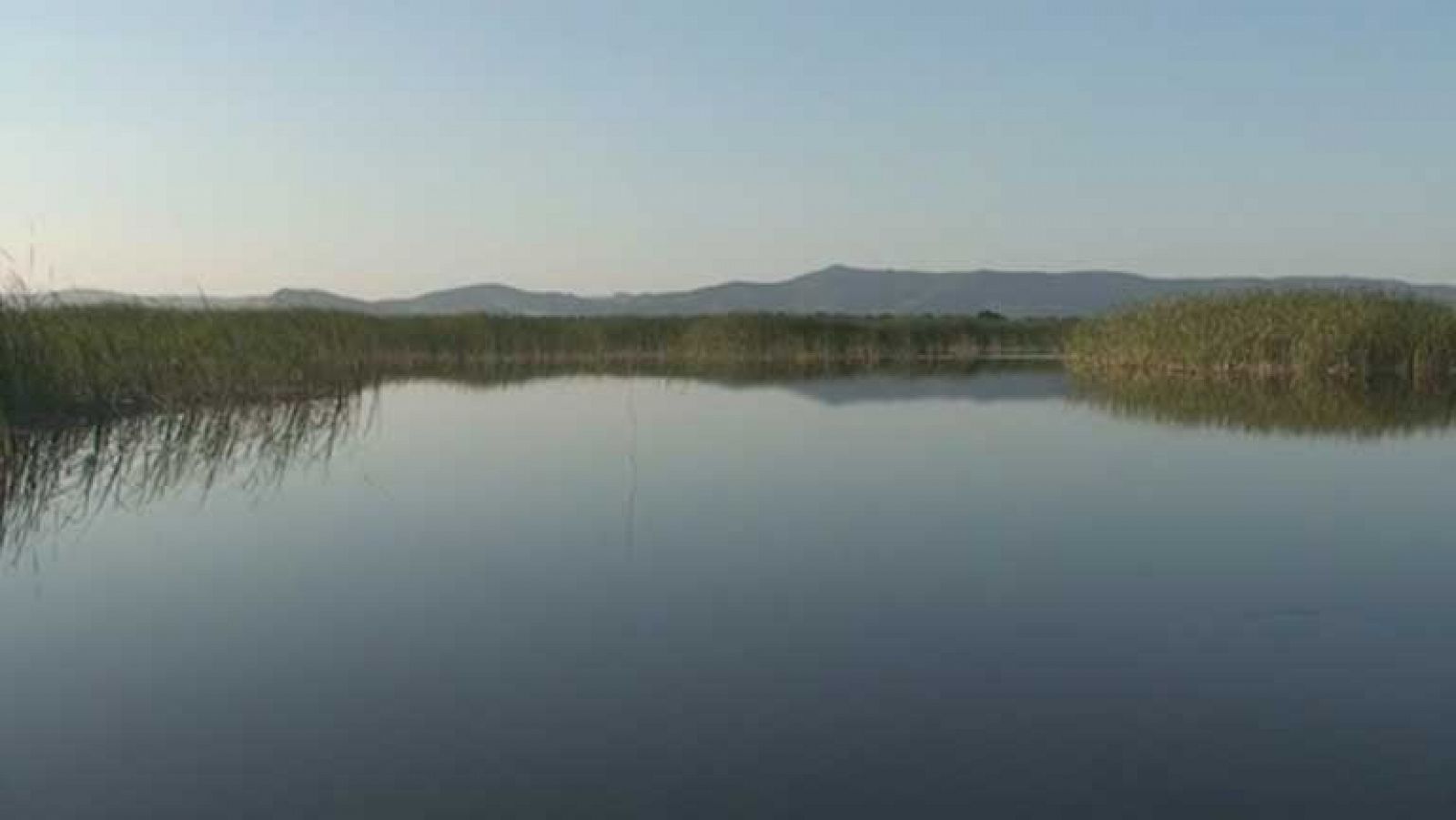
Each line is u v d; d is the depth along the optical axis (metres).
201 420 15.33
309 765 4.49
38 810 4.12
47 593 6.93
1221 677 5.47
